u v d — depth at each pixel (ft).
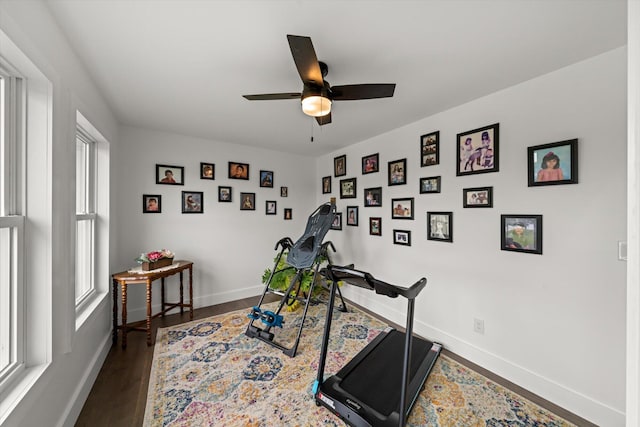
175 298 10.44
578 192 5.37
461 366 6.95
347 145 12.08
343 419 5.01
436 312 8.20
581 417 5.26
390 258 9.91
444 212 7.92
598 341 5.13
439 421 5.09
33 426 3.70
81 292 6.88
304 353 7.44
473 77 5.99
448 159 7.84
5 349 3.75
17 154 3.93
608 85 5.00
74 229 4.98
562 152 5.55
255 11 4.01
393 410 5.05
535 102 5.98
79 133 6.70
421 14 4.06
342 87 5.13
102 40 4.69
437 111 7.99
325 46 4.86
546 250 5.82
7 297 3.76
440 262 8.09
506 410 5.41
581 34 4.51
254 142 11.61
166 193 10.20
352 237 11.91
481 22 4.23
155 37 4.62
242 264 12.10
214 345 7.82
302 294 11.43
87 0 3.77
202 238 11.04
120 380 6.28
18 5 3.30
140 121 8.93
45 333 4.09
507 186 6.48
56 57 4.28
